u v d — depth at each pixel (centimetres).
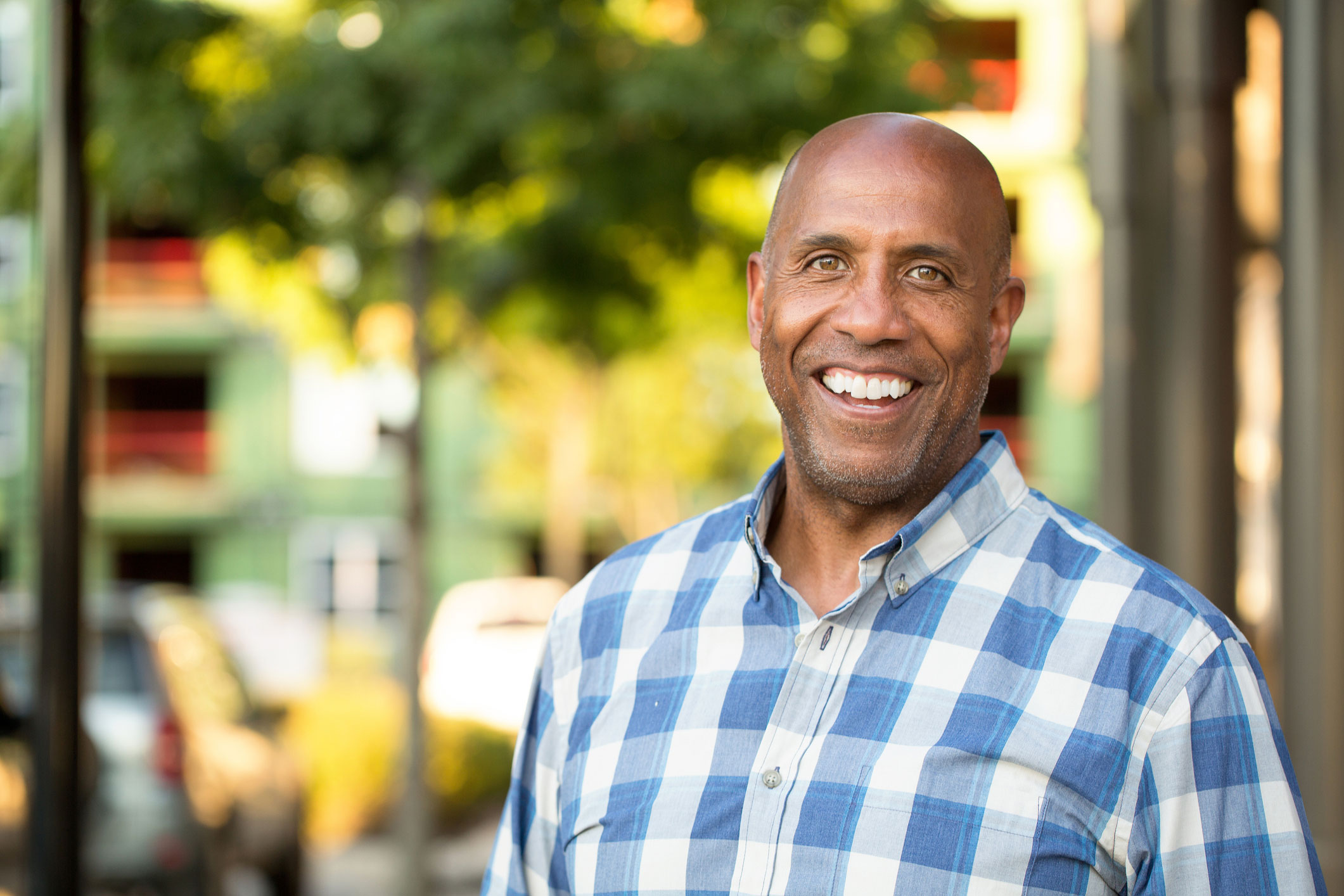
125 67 559
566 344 917
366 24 589
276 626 1614
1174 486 609
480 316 761
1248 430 1078
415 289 679
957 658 146
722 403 1716
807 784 144
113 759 532
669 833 149
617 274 713
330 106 563
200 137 562
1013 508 155
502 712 1163
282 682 1466
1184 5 577
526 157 603
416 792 687
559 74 561
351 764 927
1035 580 148
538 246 690
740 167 608
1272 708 143
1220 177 579
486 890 175
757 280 177
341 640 1695
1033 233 2011
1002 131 1828
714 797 148
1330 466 341
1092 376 1972
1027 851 136
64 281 310
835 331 154
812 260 157
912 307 153
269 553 2111
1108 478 737
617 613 168
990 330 160
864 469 154
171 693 552
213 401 2164
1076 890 136
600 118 580
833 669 149
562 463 1661
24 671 517
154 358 2117
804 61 564
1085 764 137
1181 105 582
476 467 2106
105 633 556
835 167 156
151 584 2320
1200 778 136
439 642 1288
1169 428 615
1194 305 591
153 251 2064
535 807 173
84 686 313
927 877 137
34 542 318
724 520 171
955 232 153
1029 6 1819
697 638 159
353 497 2111
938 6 625
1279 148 350
